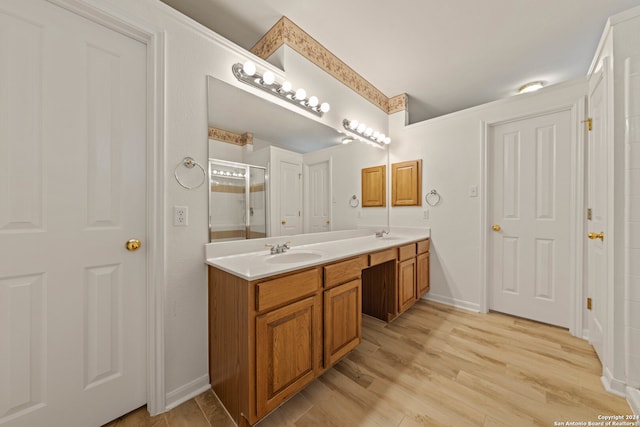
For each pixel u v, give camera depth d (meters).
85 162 1.07
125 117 1.16
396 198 2.91
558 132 2.04
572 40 1.87
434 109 3.18
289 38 1.78
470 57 2.12
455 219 2.51
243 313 1.09
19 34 0.92
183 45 1.29
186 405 1.26
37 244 0.96
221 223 1.48
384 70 2.37
